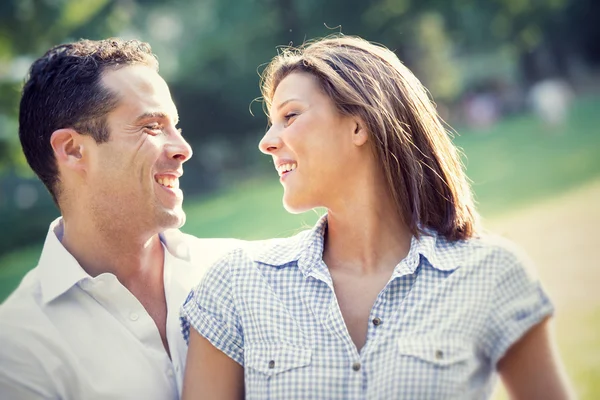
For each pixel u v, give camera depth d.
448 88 19.69
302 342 1.84
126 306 2.25
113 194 2.32
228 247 2.54
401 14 19.19
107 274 2.24
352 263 1.97
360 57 1.98
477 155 14.12
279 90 1.98
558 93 16.22
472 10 20.33
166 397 2.21
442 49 20.38
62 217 2.51
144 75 2.39
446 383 1.79
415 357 1.80
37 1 14.76
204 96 18.25
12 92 14.00
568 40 22.92
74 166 2.32
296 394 1.80
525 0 20.58
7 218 14.56
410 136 1.98
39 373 2.17
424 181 1.98
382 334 1.83
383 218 1.97
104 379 2.18
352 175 1.95
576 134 14.98
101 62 2.36
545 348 1.90
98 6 15.96
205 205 14.05
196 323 1.97
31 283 2.34
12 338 2.18
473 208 2.05
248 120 18.33
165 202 2.36
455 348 1.81
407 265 1.89
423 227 1.96
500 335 1.86
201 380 1.96
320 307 1.88
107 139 2.31
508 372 1.92
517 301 1.88
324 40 2.06
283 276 1.94
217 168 17.28
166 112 2.39
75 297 2.26
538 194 10.61
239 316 1.93
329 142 1.93
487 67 22.77
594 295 6.25
